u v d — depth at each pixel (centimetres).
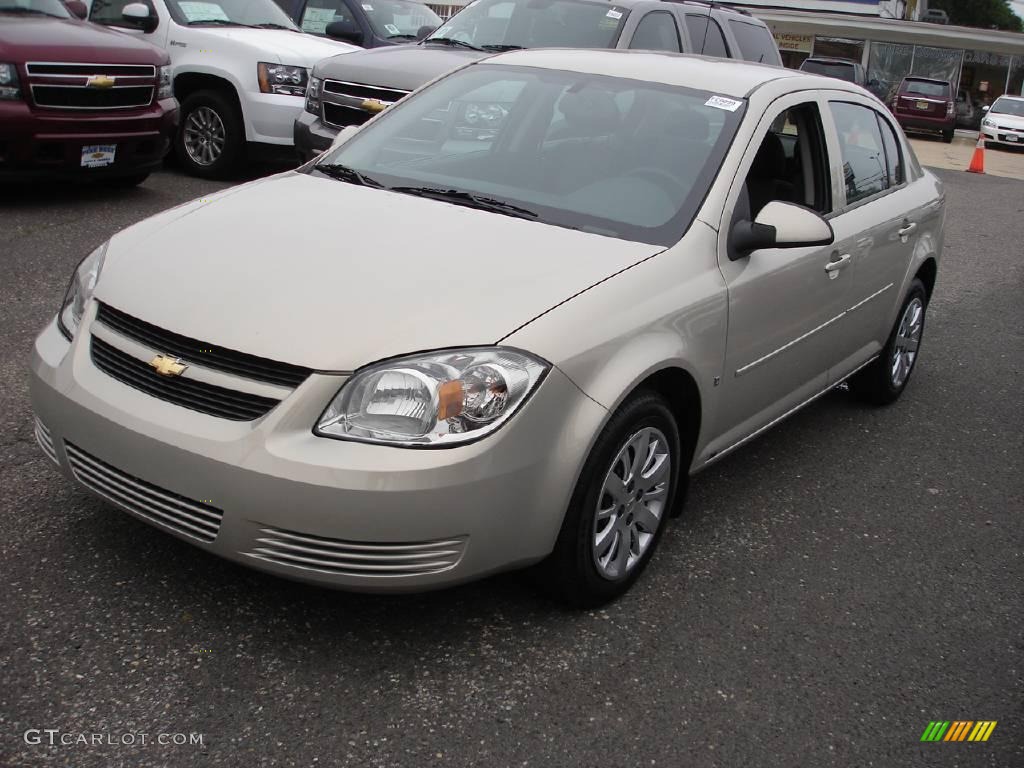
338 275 295
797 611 344
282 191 369
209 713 261
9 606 294
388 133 418
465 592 325
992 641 341
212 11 970
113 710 259
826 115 439
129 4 949
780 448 489
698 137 379
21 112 700
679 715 282
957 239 1139
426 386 264
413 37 1164
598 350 291
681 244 339
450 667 289
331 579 267
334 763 249
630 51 456
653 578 351
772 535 396
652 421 319
